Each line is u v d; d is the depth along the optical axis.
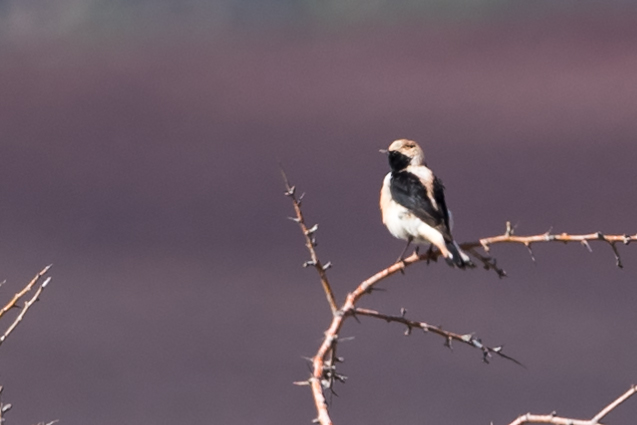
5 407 5.90
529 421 5.58
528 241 6.90
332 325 6.04
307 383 5.61
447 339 6.20
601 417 5.53
